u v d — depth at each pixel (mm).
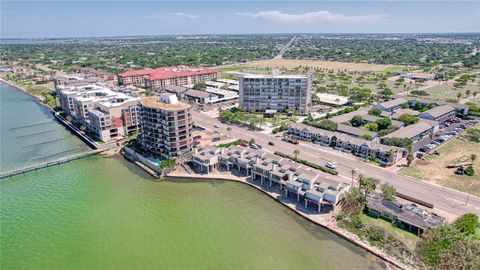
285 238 107438
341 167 151875
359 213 114812
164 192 138750
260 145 181500
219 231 111375
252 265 95562
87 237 109062
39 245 105125
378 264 95250
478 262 83062
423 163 154500
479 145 176875
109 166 166625
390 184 134250
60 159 171000
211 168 156250
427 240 95938
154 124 163375
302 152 171375
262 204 127938
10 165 166500
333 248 102375
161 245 104688
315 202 118812
